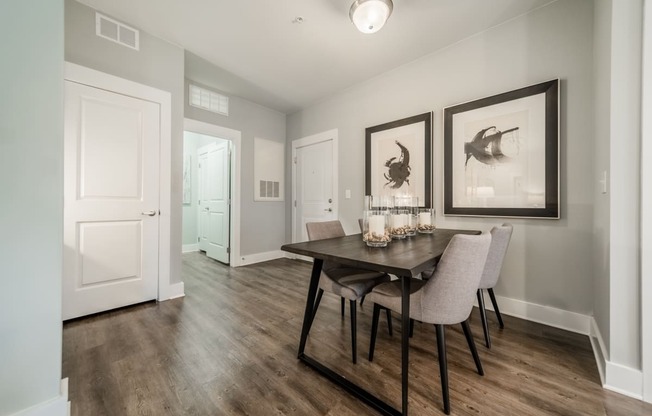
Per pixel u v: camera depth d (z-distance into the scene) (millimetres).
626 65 1284
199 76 3232
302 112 4305
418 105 2820
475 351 1436
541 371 1475
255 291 2850
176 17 2215
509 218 2232
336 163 3752
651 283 1224
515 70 2189
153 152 2492
